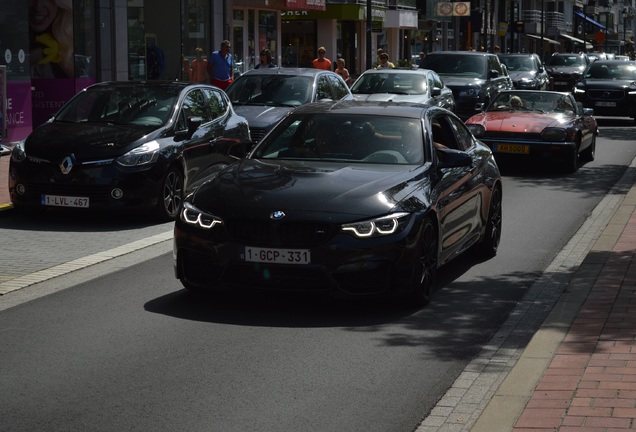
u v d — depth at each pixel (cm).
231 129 1689
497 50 5700
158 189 1462
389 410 686
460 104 3212
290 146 1074
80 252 1254
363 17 5316
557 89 5653
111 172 1427
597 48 11456
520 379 722
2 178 1825
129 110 1552
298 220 908
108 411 673
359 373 767
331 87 2252
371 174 991
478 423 634
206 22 3553
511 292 1056
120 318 923
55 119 1557
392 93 2697
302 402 698
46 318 923
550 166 2312
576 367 745
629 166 2345
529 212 1633
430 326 912
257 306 970
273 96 2130
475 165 1163
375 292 919
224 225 924
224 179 991
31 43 2725
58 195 1438
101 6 2850
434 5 6931
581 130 2212
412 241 931
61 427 642
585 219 1565
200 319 920
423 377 761
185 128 1559
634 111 3697
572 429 614
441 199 1011
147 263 1187
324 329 894
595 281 1059
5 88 2161
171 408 681
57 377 746
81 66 2788
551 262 1220
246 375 757
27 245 1298
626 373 725
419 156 1045
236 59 4234
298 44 5312
